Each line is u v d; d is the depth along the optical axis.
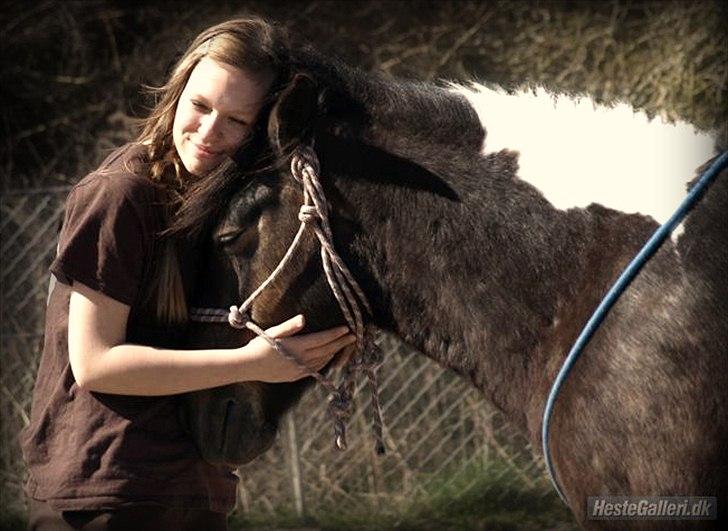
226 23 3.79
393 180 3.65
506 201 3.55
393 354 8.34
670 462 3.15
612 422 3.23
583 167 3.51
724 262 3.22
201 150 3.71
